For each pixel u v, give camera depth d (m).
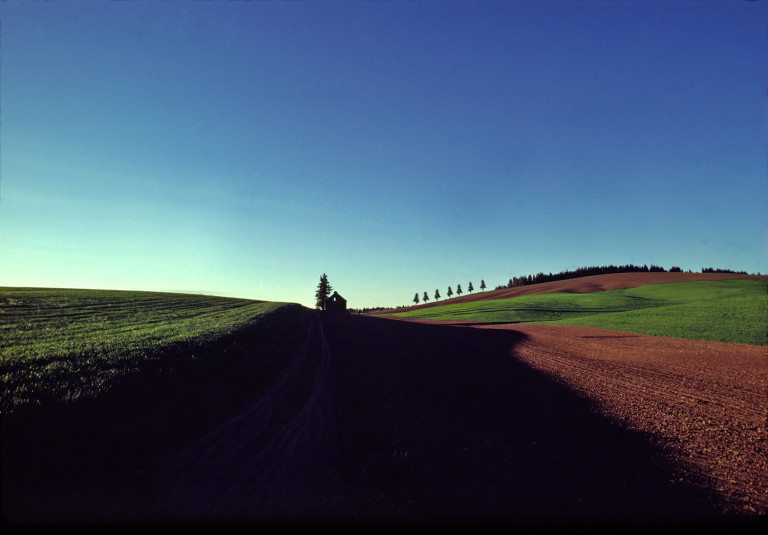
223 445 6.76
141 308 30.14
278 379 12.27
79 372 8.27
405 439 7.23
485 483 5.54
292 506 4.73
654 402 9.96
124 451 6.06
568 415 8.81
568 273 161.00
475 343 22.28
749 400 10.28
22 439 5.46
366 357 16.81
